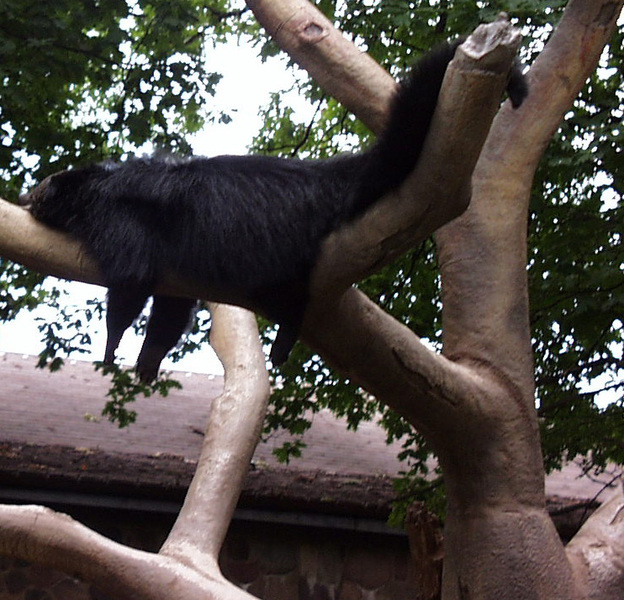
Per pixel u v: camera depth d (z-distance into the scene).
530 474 5.34
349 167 4.44
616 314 9.22
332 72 5.69
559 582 5.17
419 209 3.91
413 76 3.88
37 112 10.05
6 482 9.04
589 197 9.76
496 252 5.69
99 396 11.49
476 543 5.27
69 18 9.46
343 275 4.28
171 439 10.50
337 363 4.88
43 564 4.94
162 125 10.00
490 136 5.95
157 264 4.66
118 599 4.96
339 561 10.06
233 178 4.70
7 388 11.33
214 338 6.61
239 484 5.75
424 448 9.35
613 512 5.65
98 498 9.27
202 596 4.93
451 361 5.52
